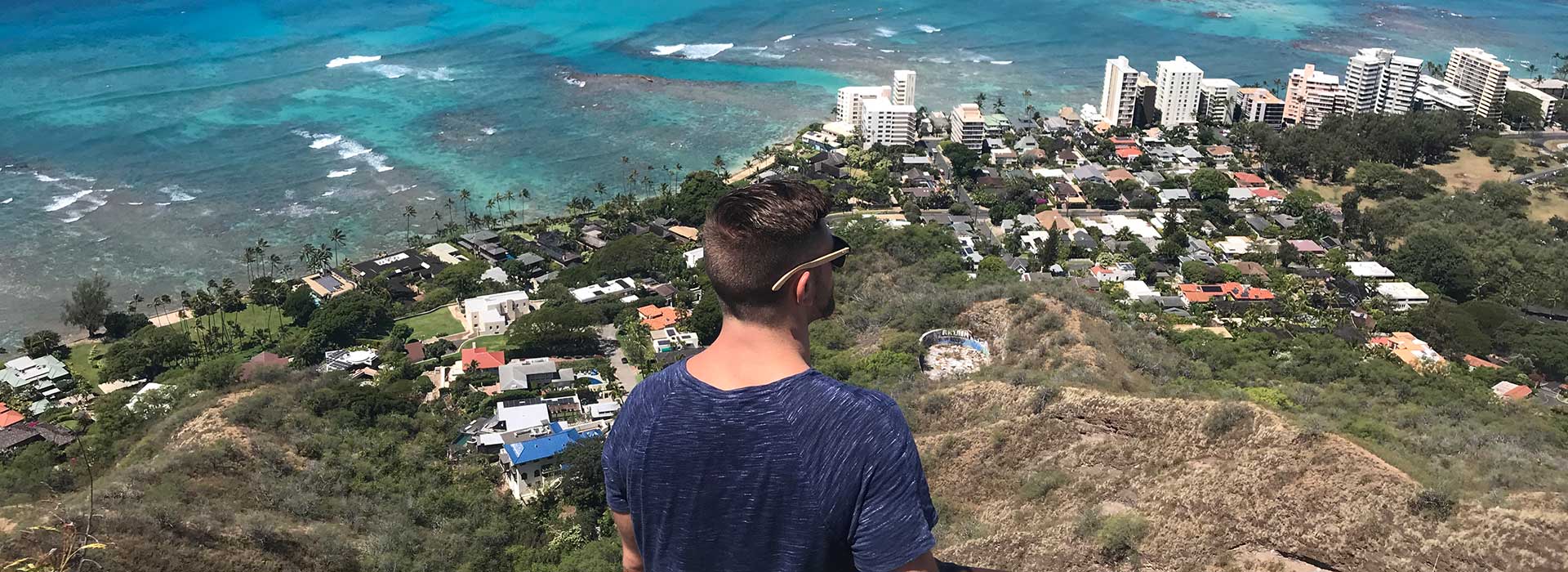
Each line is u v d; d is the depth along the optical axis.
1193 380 57.16
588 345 79.12
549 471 56.16
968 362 64.75
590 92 150.75
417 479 55.03
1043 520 42.66
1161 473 44.03
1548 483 38.78
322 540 43.97
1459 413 55.81
